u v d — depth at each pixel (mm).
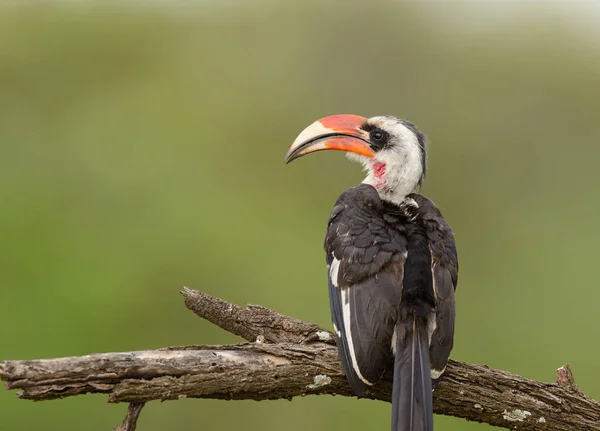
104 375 5844
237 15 21094
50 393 5738
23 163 17844
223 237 16016
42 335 13609
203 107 19922
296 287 15180
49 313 13867
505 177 19078
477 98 19703
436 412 6723
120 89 20422
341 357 6512
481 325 15156
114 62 20922
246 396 6309
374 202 7309
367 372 6434
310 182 18391
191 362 6082
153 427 12305
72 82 20500
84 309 14070
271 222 16953
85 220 16141
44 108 19547
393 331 6547
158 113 19594
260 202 17656
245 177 18484
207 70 20688
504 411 6660
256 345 6332
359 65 20047
